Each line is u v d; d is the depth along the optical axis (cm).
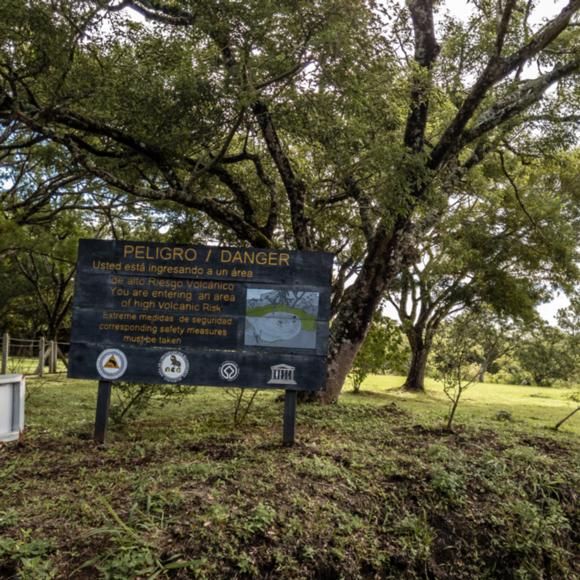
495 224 1766
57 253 1505
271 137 1034
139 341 657
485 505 558
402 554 484
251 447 637
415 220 1071
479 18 1160
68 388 1364
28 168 1630
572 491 603
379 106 877
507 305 1762
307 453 618
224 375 649
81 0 771
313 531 466
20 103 863
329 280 651
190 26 926
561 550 536
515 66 907
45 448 629
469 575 497
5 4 730
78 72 884
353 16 746
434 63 1040
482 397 1967
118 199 1555
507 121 1091
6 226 1226
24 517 447
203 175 1077
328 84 802
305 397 1007
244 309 652
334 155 893
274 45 786
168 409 973
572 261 1747
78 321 662
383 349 1263
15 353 2119
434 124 1233
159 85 878
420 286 1986
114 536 416
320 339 648
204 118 899
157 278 661
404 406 1305
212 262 657
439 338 1022
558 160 1238
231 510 465
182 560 404
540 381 3062
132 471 550
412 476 572
